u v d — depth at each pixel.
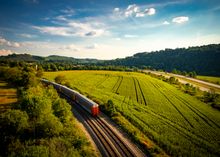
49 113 32.22
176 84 120.69
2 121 27.16
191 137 34.00
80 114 43.88
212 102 73.69
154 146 28.88
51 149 22.09
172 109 54.53
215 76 190.00
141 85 97.12
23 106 33.50
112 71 164.12
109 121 39.94
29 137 26.56
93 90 76.25
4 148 24.27
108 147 28.14
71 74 131.00
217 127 41.75
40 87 64.81
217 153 28.69
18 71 89.75
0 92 61.44
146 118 42.38
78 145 25.59
